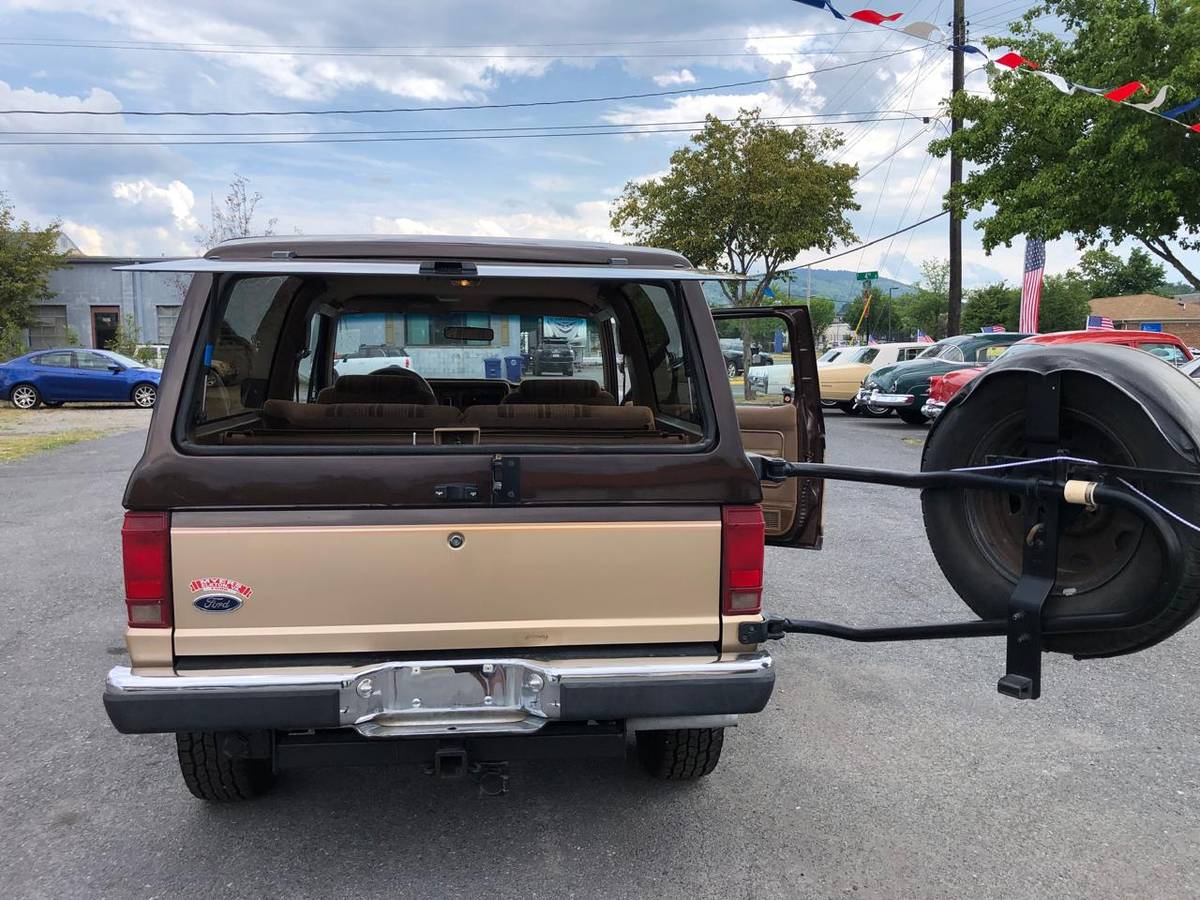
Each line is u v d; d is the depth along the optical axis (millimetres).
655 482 2799
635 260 3027
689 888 2896
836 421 19328
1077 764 3756
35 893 2848
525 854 3088
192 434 2822
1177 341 13320
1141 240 15164
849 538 7828
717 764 3699
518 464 2738
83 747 3904
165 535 2625
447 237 3066
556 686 2713
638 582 2807
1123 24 13570
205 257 2818
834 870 3004
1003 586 2939
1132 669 4828
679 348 3924
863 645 5191
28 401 22234
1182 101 12672
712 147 24359
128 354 28797
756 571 2846
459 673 2707
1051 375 2721
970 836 3213
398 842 3164
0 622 5555
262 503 2654
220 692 2602
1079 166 14383
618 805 3434
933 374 17188
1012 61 7516
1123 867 3023
